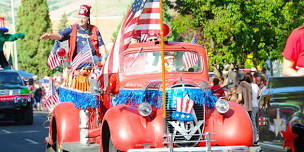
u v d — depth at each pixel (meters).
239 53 36.56
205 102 12.89
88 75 15.62
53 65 16.97
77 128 15.31
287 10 33.75
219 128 12.83
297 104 9.24
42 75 102.50
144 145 12.46
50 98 18.11
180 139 12.70
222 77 22.16
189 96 12.73
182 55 14.62
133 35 13.96
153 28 14.02
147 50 14.54
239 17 35.66
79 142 15.19
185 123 12.71
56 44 16.80
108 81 14.76
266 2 36.47
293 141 9.32
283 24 36.62
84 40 16.06
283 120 9.60
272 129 10.02
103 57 15.50
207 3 36.25
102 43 16.19
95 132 14.78
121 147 12.44
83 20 16.05
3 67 36.34
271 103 10.05
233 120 12.91
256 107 21.62
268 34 36.88
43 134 27.80
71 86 16.09
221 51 37.16
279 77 9.78
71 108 15.56
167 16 56.59
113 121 12.76
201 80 13.91
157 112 12.86
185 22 38.28
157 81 13.36
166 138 12.53
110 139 13.10
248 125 12.86
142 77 14.25
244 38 36.06
